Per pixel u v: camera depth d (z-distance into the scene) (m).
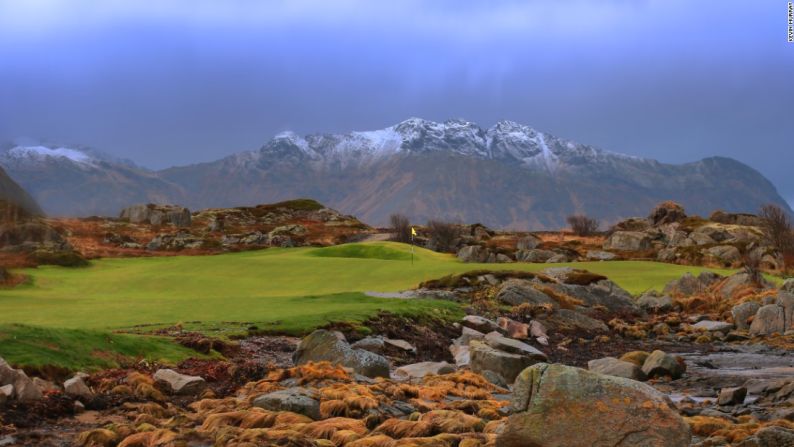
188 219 140.62
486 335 36.88
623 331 45.91
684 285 61.75
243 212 161.50
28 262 71.62
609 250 105.94
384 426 15.68
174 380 20.67
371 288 59.41
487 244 116.44
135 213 137.00
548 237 139.38
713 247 92.25
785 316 43.97
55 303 42.16
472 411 18.81
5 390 16.73
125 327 29.64
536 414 12.52
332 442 14.53
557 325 46.47
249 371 23.64
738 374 28.36
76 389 18.02
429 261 88.19
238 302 43.28
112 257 93.25
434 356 33.44
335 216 163.38
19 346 20.48
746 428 16.02
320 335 25.50
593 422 12.30
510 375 26.17
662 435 12.14
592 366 27.78
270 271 70.25
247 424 15.66
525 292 51.69
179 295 55.69
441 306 45.47
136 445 14.39
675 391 24.64
